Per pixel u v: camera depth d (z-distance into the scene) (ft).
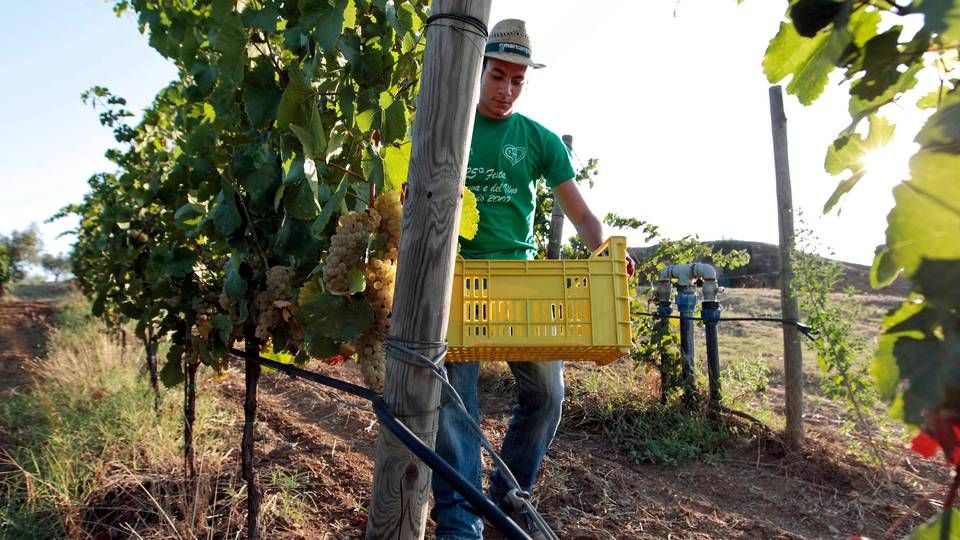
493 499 10.35
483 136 9.93
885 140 2.84
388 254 6.79
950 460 2.04
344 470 13.74
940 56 2.59
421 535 5.98
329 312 6.61
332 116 7.97
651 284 20.86
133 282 13.78
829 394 16.19
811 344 16.79
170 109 18.88
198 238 10.23
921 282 2.08
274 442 15.30
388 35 8.16
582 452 16.19
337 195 7.27
